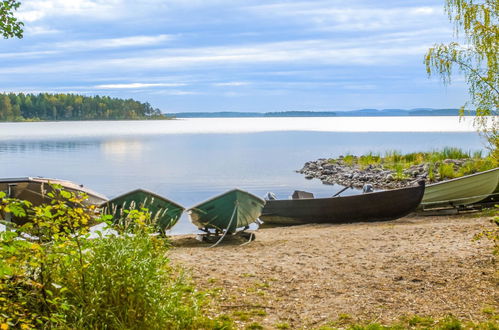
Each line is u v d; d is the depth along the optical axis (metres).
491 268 7.53
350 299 6.58
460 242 9.61
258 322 5.84
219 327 5.58
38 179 12.60
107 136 89.38
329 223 16.34
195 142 71.19
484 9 7.41
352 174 29.38
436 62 7.62
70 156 46.38
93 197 13.17
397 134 93.94
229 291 6.89
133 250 5.25
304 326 5.75
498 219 7.60
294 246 10.45
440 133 97.69
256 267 8.24
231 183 28.14
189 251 10.25
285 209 16.92
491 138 7.45
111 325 4.78
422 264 8.05
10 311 4.43
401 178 26.11
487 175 15.76
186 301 6.29
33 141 72.00
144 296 4.98
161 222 12.19
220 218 12.73
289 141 72.94
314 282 7.35
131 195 11.61
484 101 7.37
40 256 4.64
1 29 6.36
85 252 5.13
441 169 24.62
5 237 4.12
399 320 5.83
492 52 7.33
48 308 4.75
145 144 66.06
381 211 15.70
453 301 6.36
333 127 155.50
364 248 9.72
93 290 4.85
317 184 27.97
